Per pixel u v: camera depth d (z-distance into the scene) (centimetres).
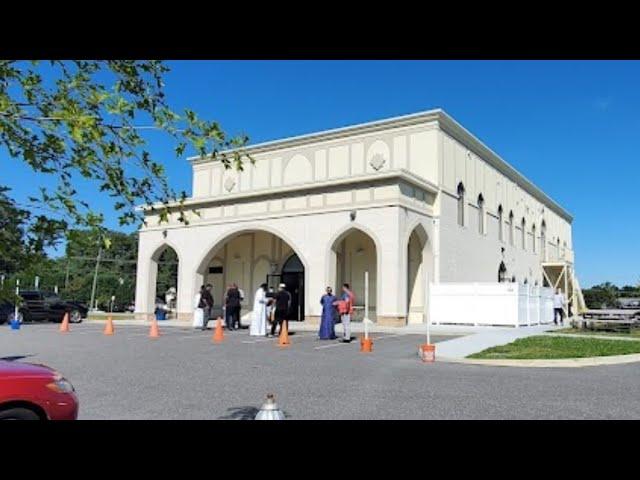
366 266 2980
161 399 853
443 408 788
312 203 2791
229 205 3092
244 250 3447
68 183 354
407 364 1294
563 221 5872
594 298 6375
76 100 336
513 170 4147
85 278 6025
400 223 2536
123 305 5981
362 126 3097
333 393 905
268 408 520
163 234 3328
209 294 2581
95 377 1072
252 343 1822
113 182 362
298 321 3095
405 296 2530
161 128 375
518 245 4284
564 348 1541
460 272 3130
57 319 3125
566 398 866
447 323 2612
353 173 3114
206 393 905
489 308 2528
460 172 3225
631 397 877
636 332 2266
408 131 2998
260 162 3428
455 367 1245
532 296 2698
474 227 3403
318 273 2716
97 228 342
